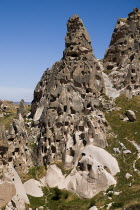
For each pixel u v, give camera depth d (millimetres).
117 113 70062
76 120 61156
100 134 57969
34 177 53844
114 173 51906
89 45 79812
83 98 67812
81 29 79375
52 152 57875
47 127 60312
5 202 42844
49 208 45594
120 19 98625
